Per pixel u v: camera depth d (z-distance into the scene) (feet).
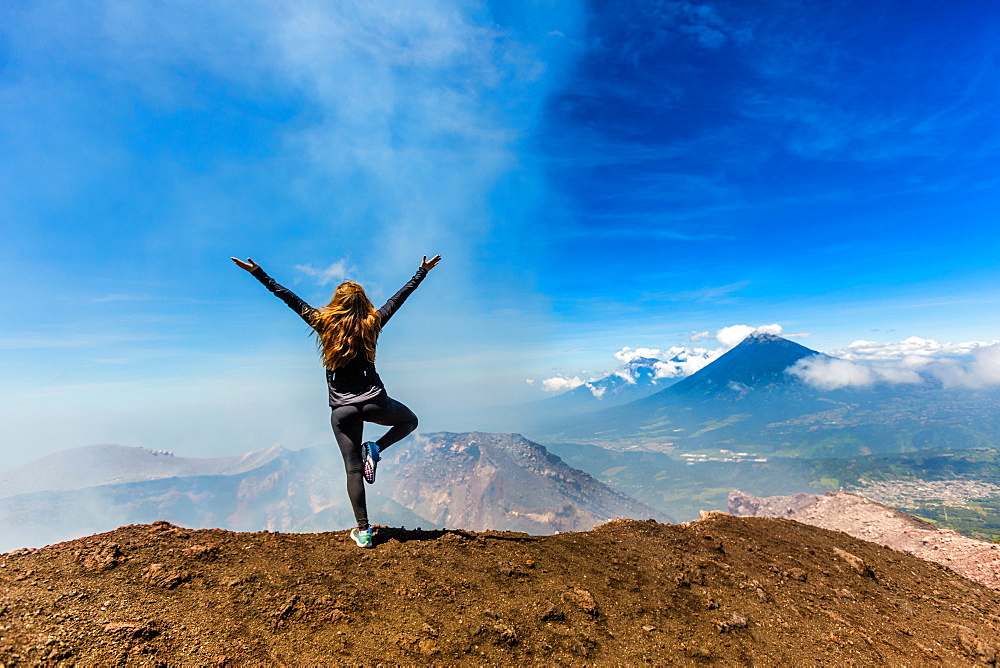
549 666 12.41
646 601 17.39
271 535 18.07
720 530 29.84
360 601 14.01
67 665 9.27
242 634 11.55
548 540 22.39
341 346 16.63
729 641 15.51
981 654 17.51
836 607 20.36
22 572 12.64
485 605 14.82
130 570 13.67
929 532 64.59
